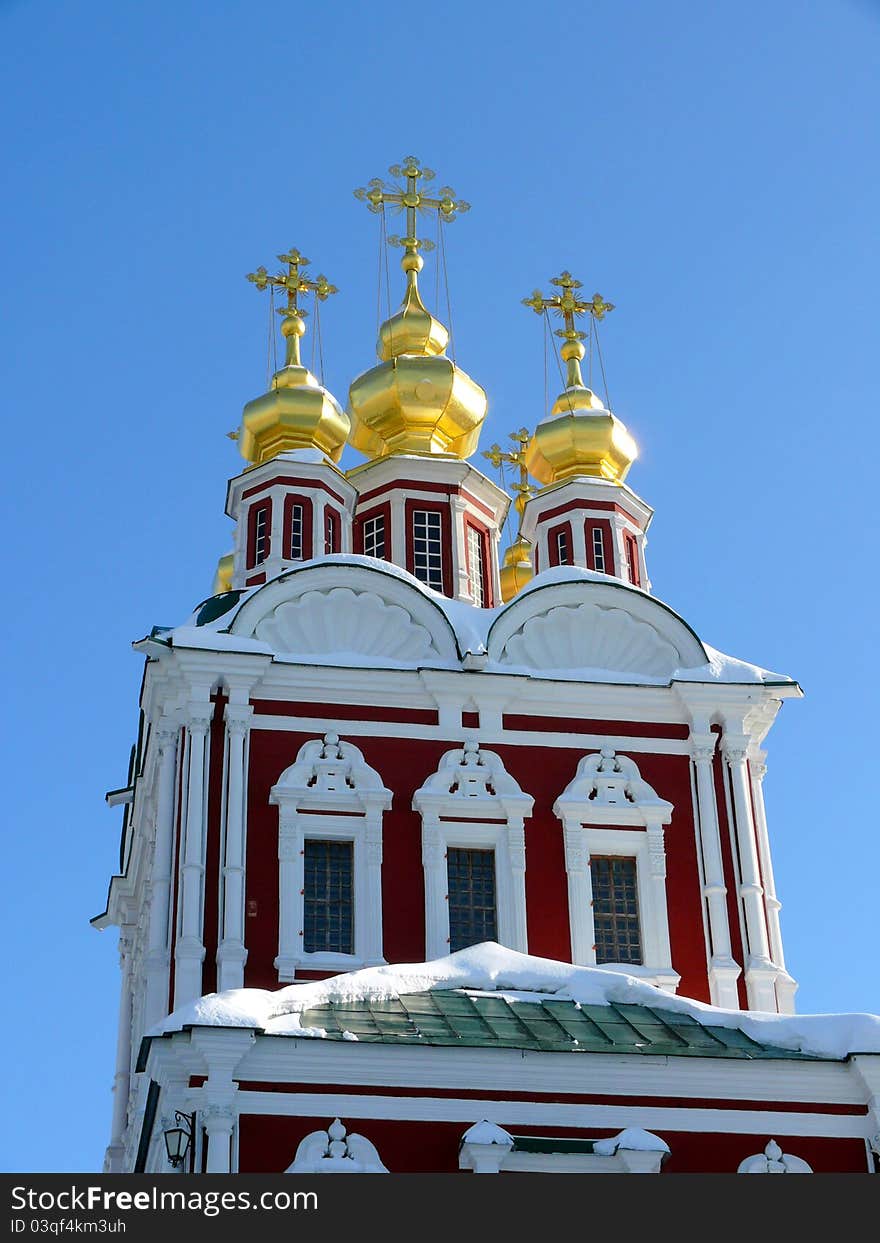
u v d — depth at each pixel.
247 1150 28.75
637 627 42.78
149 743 42.88
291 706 40.34
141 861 45.84
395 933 38.62
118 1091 47.75
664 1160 29.89
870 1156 30.53
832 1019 31.91
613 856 40.41
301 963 37.75
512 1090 29.94
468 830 39.88
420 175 53.00
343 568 42.00
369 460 49.50
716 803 40.94
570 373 51.59
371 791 39.56
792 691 42.12
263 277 51.94
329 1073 29.41
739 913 39.91
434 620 42.03
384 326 51.00
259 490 46.97
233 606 42.56
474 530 47.88
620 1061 30.33
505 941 39.03
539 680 41.28
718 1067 30.59
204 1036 28.95
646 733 41.56
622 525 48.12
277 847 38.88
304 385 49.62
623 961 39.50
